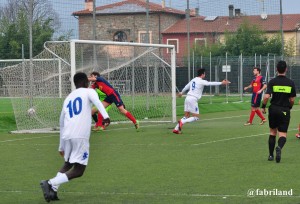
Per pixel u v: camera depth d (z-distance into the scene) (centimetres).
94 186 1495
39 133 2870
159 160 1909
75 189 1461
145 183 1523
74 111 1327
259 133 2716
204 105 4578
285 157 1928
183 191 1414
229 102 5078
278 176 1583
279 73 1836
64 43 3038
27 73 3047
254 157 1939
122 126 3156
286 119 1812
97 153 2092
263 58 6238
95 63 3331
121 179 1584
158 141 2438
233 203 1278
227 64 6225
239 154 2014
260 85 3162
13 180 1598
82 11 5606
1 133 2891
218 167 1747
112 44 3136
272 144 1850
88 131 1333
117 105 2761
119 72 3528
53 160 1956
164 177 1602
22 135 2783
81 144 1325
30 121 3009
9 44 4894
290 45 7525
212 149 2158
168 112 3609
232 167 1742
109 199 1344
